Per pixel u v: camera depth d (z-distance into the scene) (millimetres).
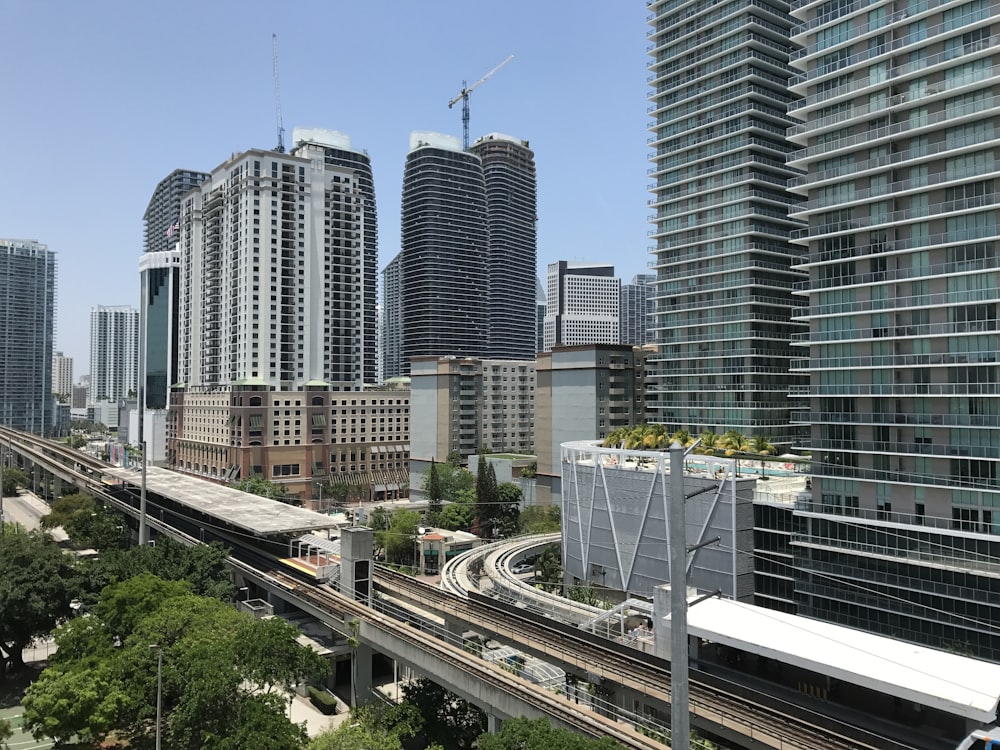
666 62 138500
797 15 85938
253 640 52000
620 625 71625
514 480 171750
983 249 68688
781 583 79312
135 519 134250
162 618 58344
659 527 88188
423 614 77000
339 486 194750
